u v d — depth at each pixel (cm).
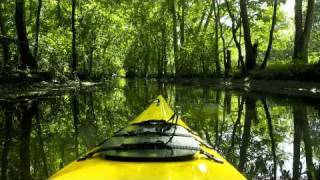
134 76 8494
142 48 6562
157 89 2925
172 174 327
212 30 4791
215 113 1279
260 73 2712
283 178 558
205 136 888
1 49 2414
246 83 2878
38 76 2375
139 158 365
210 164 364
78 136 902
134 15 6050
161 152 385
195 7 5050
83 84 3234
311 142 803
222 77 4000
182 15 5247
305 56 2541
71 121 1152
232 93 2177
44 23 3494
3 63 2172
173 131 507
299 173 584
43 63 2953
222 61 5375
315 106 1388
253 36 4422
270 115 1195
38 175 573
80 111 1412
